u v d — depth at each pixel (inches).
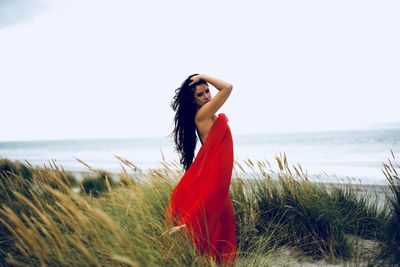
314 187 163.3
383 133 2086.6
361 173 502.6
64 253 84.0
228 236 112.7
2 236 109.3
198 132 116.0
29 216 117.9
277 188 154.6
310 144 1587.1
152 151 1771.7
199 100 114.3
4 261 92.1
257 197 149.3
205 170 107.4
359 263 117.6
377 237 140.9
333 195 165.3
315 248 130.8
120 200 123.7
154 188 143.0
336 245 128.7
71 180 257.0
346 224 147.9
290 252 130.7
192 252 94.8
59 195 86.0
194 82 113.5
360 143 1385.3
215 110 109.2
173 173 160.1
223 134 108.2
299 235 136.2
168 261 89.1
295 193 147.1
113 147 2640.3
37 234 80.7
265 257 116.7
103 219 78.4
